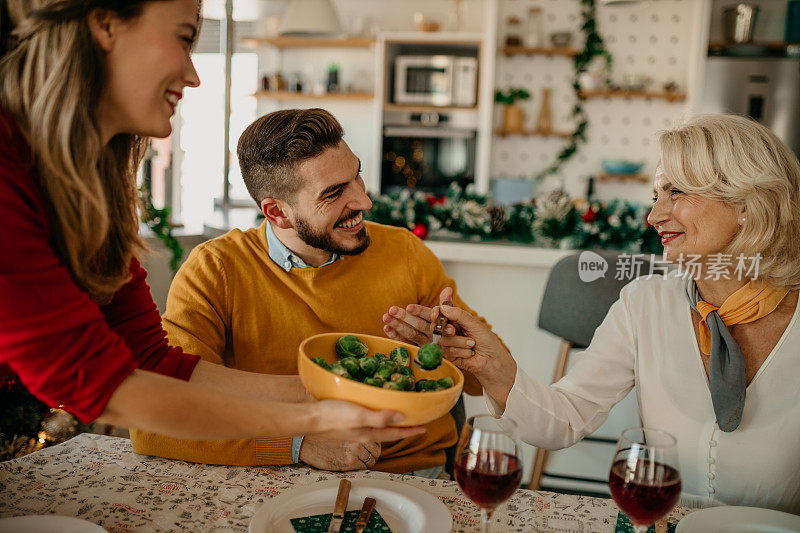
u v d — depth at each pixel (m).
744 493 1.17
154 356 1.11
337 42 5.45
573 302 1.99
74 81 0.75
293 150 1.23
